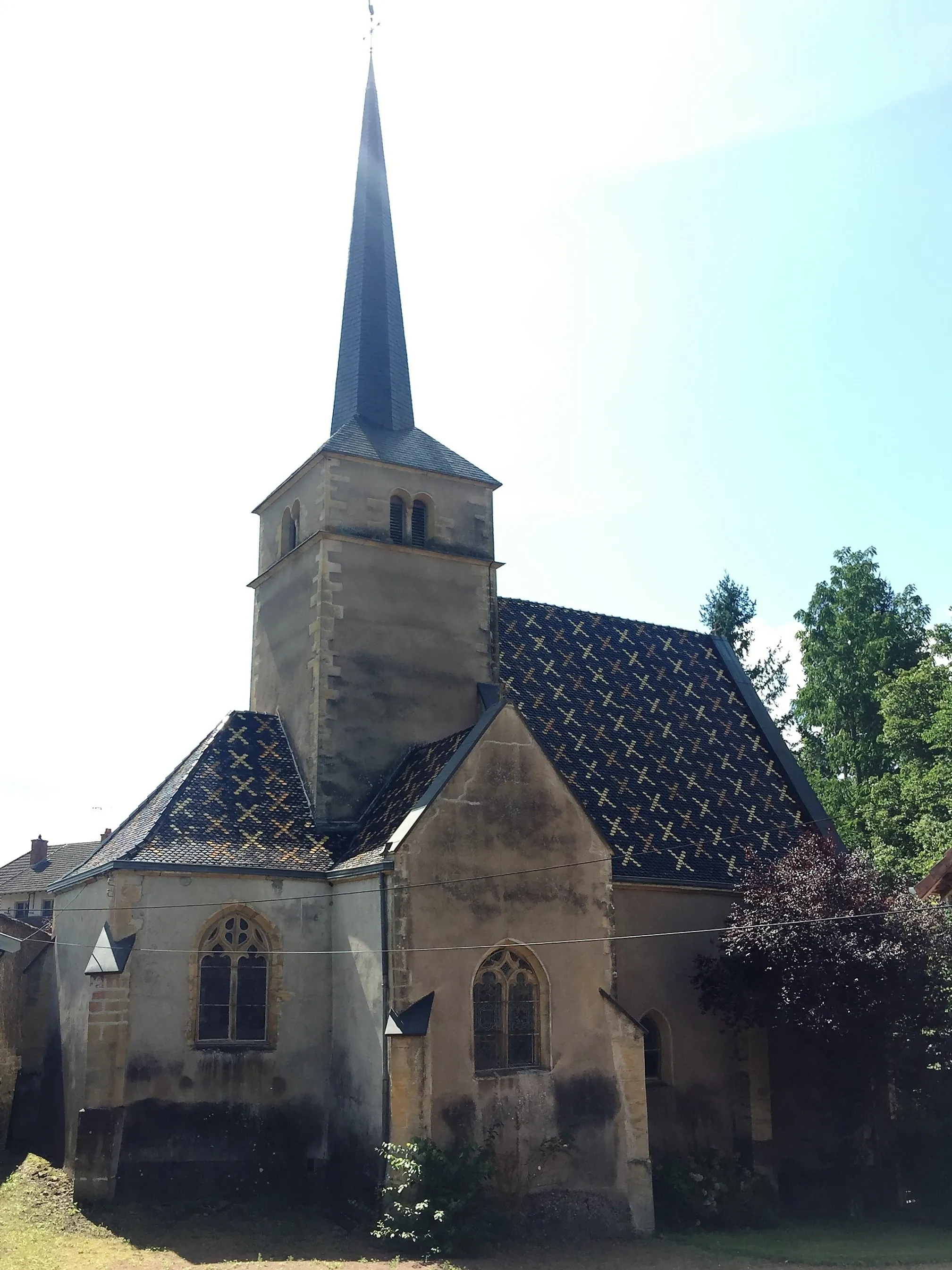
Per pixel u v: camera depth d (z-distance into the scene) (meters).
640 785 28.47
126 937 21.36
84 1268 16.56
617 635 33.19
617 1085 21.91
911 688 42.69
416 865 21.12
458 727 27.47
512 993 21.72
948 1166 23.77
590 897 22.84
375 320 31.00
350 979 22.20
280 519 29.69
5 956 26.08
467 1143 20.14
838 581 51.09
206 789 24.44
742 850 27.94
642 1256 19.20
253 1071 21.81
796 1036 23.94
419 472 28.45
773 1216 22.89
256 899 22.69
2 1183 21.59
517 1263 18.31
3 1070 25.89
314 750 25.48
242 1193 20.98
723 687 33.72
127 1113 20.53
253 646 29.94
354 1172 21.00
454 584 28.45
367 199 32.31
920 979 22.62
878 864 38.56
